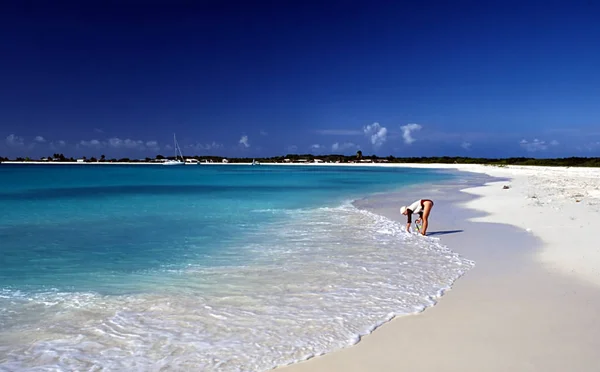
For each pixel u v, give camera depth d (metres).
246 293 7.42
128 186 36.38
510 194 25.08
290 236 12.61
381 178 52.31
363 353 5.18
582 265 8.84
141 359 5.08
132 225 14.59
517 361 4.88
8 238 12.23
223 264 9.38
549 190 26.83
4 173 69.06
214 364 4.96
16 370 4.83
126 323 6.11
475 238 12.21
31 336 5.69
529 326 5.84
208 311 6.57
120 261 9.61
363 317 6.32
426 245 11.36
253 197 25.53
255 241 11.87
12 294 7.36
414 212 13.16
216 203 21.95
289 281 8.12
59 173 70.38
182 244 11.45
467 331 5.74
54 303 6.92
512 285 7.70
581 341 5.34
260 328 5.94
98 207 20.11
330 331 5.83
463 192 28.47
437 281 8.08
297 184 40.06
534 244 11.14
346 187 34.62
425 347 5.31
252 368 4.86
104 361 5.03
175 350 5.29
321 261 9.63
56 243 11.52
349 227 14.20
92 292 7.48
